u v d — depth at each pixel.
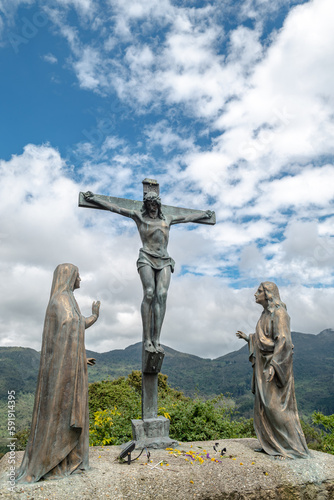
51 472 4.80
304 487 5.32
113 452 6.25
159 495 4.72
